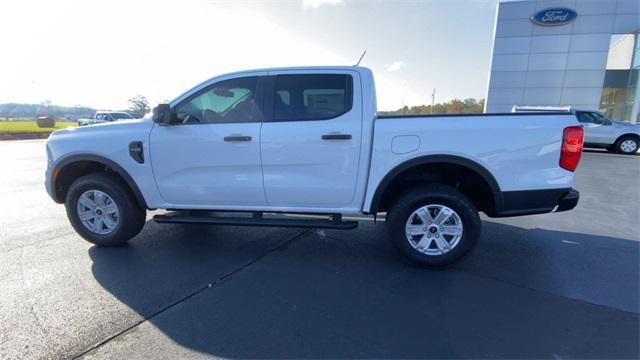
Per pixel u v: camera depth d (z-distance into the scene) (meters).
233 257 3.53
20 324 2.37
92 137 3.53
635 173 8.81
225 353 2.11
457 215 3.15
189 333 2.29
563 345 2.18
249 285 2.95
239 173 3.36
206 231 4.30
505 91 20.38
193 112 3.42
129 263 3.36
